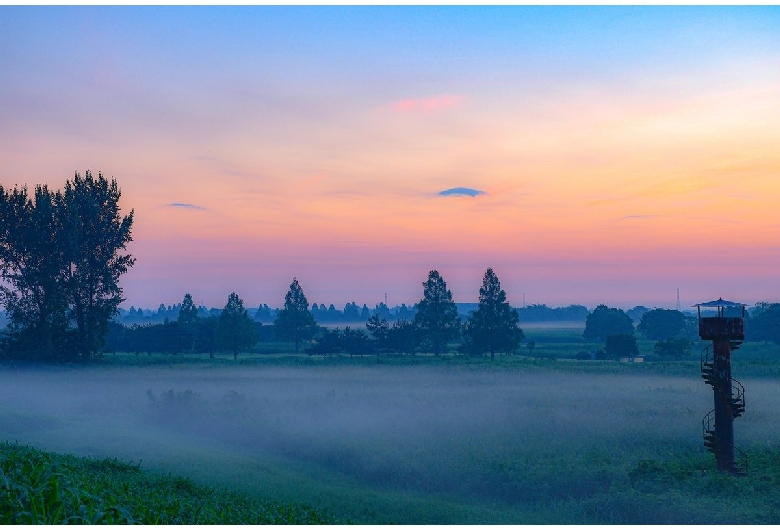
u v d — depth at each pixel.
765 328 156.75
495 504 26.45
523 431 41.38
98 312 79.75
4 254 76.00
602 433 39.72
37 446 34.03
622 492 26.17
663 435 38.72
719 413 30.66
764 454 32.56
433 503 25.92
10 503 10.25
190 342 114.56
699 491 26.44
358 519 22.38
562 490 27.59
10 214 75.94
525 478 29.00
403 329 125.50
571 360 119.25
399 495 27.52
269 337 182.88
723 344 31.14
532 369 88.19
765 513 23.09
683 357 127.69
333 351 123.12
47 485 11.18
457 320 124.56
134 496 16.03
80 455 31.59
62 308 75.94
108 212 81.00
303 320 144.50
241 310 111.88
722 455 29.95
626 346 125.12
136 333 117.81
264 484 27.61
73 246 76.19
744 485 26.88
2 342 76.94
